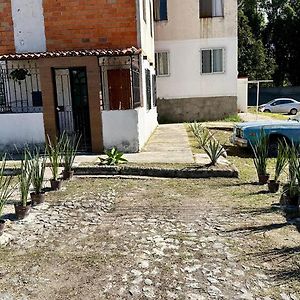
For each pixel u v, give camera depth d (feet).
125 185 24.88
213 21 63.87
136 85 38.22
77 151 34.91
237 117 66.03
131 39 36.73
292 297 11.05
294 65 140.36
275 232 15.94
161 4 63.77
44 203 21.01
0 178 19.69
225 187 24.04
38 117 35.06
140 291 11.55
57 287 11.96
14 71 37.47
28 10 37.37
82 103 37.19
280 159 22.88
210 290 11.50
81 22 36.86
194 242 15.12
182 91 65.87
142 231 16.48
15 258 14.12
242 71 127.34
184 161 29.94
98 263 13.51
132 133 34.17
